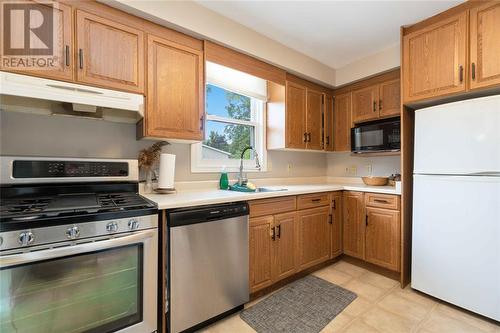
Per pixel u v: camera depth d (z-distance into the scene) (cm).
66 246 112
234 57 217
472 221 172
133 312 134
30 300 107
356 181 321
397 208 224
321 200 251
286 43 247
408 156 225
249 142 280
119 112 178
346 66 296
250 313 177
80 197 148
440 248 189
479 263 169
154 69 174
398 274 228
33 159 141
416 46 206
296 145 274
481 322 166
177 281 147
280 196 212
